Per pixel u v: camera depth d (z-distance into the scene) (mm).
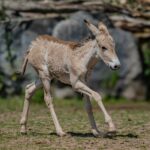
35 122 28844
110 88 44656
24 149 21703
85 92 23047
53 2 45688
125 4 43781
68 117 31641
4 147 22094
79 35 44469
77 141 23094
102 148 21719
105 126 27781
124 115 33062
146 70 46062
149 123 28891
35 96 41312
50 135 24672
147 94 45656
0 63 44656
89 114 23875
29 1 45812
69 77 23859
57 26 44594
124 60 45156
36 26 45312
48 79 24750
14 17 45500
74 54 23531
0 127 27250
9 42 44844
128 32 45500
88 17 44688
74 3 45500
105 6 44219
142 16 44844
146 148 21891
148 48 47562
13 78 44219
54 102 41969
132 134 25062
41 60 24750
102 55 22906
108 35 23031
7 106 38594
